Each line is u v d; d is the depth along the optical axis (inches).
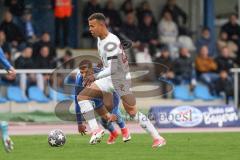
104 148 1279.5
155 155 1183.6
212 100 2090.3
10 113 1888.5
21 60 1991.9
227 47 2258.9
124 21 2257.6
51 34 2332.7
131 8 2240.4
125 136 1336.1
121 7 2282.2
